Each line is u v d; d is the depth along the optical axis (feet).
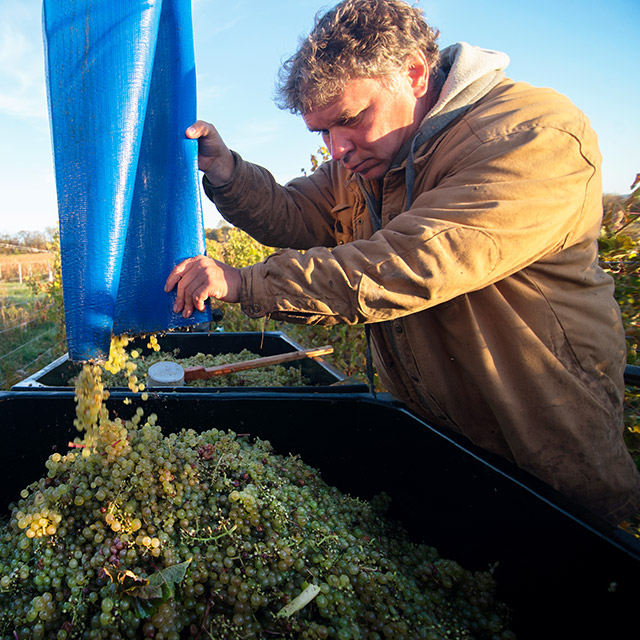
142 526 4.00
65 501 3.96
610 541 3.03
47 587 3.66
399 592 3.98
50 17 3.69
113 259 3.76
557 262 4.21
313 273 3.71
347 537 4.38
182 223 4.47
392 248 3.59
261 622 3.79
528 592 3.65
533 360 4.26
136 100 3.74
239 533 4.13
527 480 3.81
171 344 11.98
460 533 4.42
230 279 3.99
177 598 3.70
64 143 3.67
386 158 4.85
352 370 14.53
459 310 4.29
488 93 4.36
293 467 5.35
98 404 4.35
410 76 4.54
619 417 4.80
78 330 3.73
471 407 4.87
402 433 5.37
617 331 4.80
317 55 4.15
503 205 3.44
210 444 5.04
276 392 6.40
